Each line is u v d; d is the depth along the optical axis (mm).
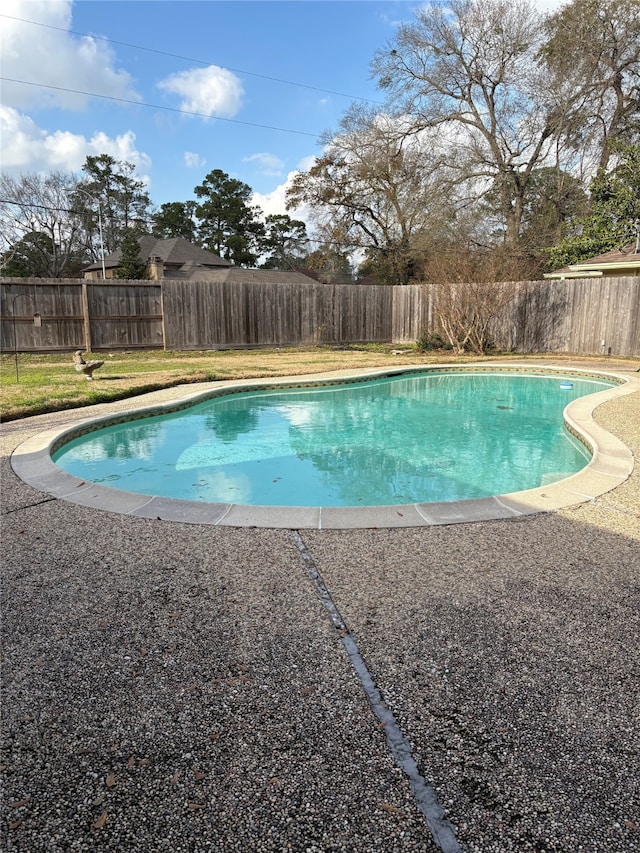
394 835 1343
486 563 2865
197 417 7801
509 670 1979
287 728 1702
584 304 13859
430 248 22547
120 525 3398
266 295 15789
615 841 1322
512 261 14953
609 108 21250
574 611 2385
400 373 10922
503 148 22828
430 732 1684
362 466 5652
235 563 2881
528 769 1541
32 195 33625
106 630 2254
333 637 2199
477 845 1315
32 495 3914
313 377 9711
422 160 23281
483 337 14688
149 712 1772
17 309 12938
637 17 19547
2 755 1593
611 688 1880
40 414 6555
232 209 46281
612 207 18031
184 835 1345
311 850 1306
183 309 14664
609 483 4180
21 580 2688
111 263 31531
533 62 21375
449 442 6676
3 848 1307
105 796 1455
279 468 5566
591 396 7898
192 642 2168
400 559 2918
